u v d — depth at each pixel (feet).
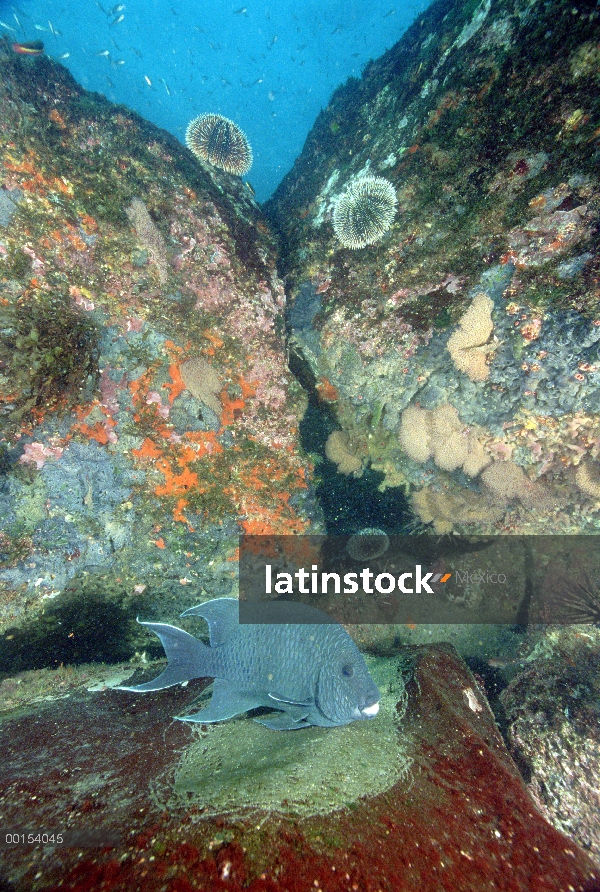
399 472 2.87
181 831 1.09
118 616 2.52
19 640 2.30
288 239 3.01
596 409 2.33
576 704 2.17
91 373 2.33
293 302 2.82
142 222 2.43
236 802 1.24
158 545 2.52
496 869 1.19
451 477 2.80
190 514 2.55
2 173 2.12
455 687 2.02
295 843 1.09
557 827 1.77
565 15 1.82
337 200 2.80
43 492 2.29
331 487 2.90
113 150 2.48
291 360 2.83
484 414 2.53
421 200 2.33
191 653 1.75
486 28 2.12
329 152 3.19
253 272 2.75
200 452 2.57
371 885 1.01
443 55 2.37
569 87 1.87
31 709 2.01
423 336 2.49
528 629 2.87
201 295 2.59
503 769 1.62
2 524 2.23
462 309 2.36
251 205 3.16
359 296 2.60
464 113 2.16
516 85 1.99
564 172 1.97
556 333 2.21
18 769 1.46
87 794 1.30
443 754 1.61
